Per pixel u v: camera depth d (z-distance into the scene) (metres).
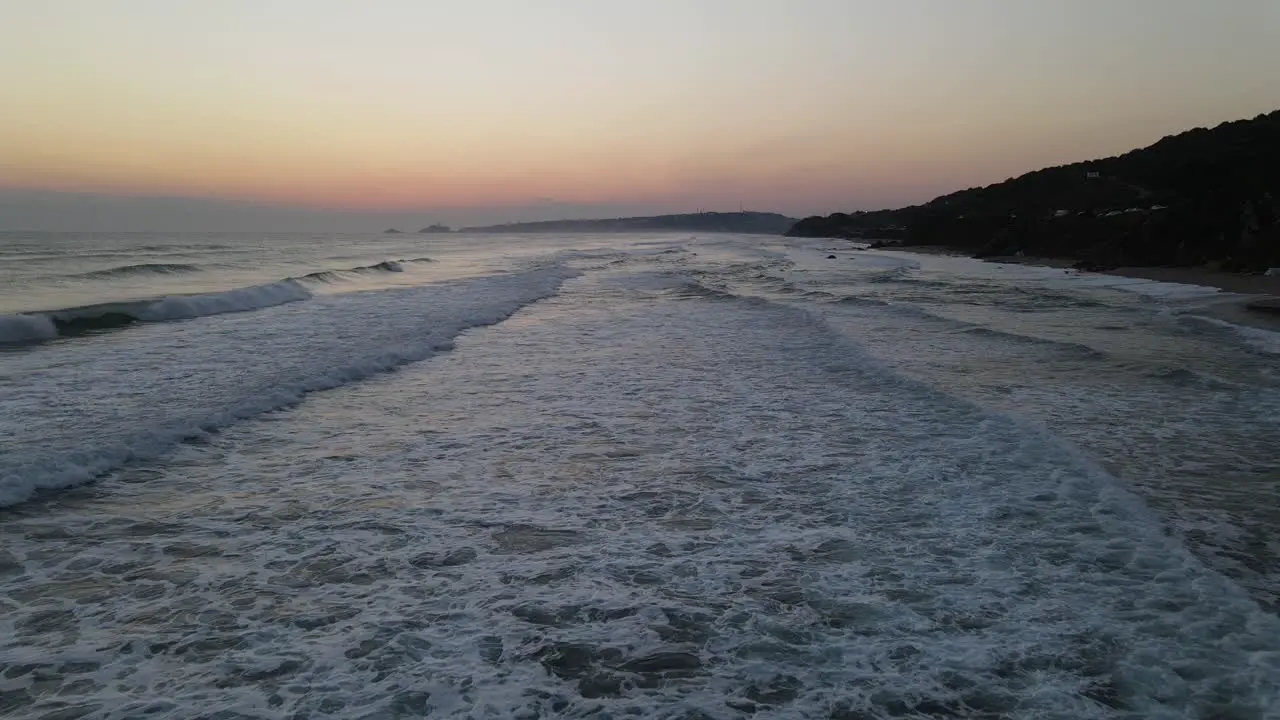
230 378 9.84
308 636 3.83
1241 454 6.87
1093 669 3.49
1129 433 7.56
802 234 141.88
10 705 3.22
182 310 16.55
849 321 16.39
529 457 6.98
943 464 6.66
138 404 8.42
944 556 4.78
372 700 3.28
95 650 3.70
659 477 6.41
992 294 23.03
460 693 3.34
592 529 5.29
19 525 5.26
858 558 4.76
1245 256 28.00
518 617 4.03
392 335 13.73
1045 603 4.13
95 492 5.93
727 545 4.99
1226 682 3.38
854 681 3.43
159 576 4.54
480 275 31.11
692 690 3.37
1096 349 12.38
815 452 7.08
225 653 3.67
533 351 12.78
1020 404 8.78
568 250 66.38
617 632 3.87
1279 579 4.42
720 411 8.69
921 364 11.27
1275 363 11.13
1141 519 5.32
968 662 3.56
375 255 48.75
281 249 55.84
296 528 5.30
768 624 3.95
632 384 10.15
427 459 6.91
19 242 63.81
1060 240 44.19
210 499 5.85
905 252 59.88
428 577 4.53
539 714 3.19
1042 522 5.32
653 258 50.81
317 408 8.77
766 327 15.59
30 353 11.62
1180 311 17.72
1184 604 4.09
